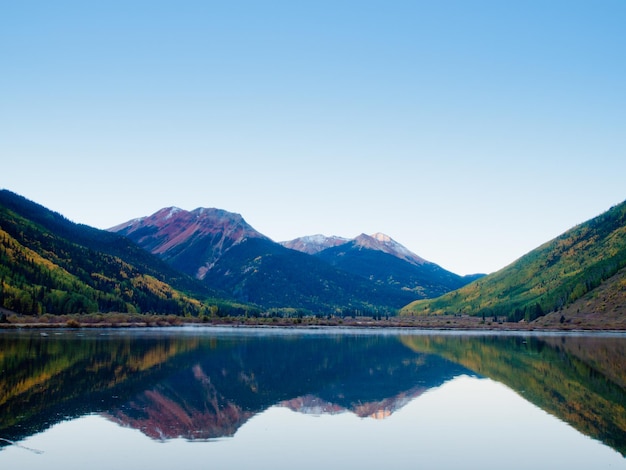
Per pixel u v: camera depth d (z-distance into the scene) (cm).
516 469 2811
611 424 3722
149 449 3020
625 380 5641
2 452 2927
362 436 3366
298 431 3459
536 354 8519
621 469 2827
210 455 2942
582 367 6719
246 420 3728
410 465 2847
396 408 4184
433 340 12381
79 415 3734
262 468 2748
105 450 2986
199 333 14738
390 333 16300
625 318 18538
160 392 4650
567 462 2928
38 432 3300
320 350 9138
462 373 6131
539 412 4062
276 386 5131
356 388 5069
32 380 5062
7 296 17962
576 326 18738
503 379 5672
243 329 18425
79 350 8038
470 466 2847
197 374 5800
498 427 3619
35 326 15425
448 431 3506
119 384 4975
